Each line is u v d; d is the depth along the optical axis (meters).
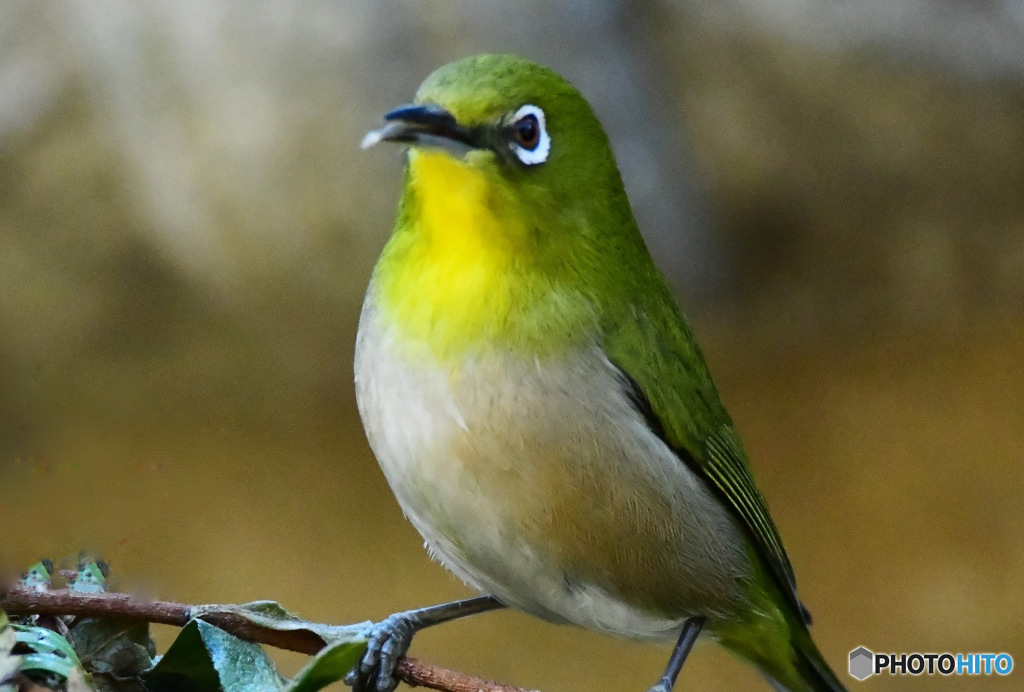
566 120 5.36
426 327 5.09
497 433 5.08
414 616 5.92
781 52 11.68
